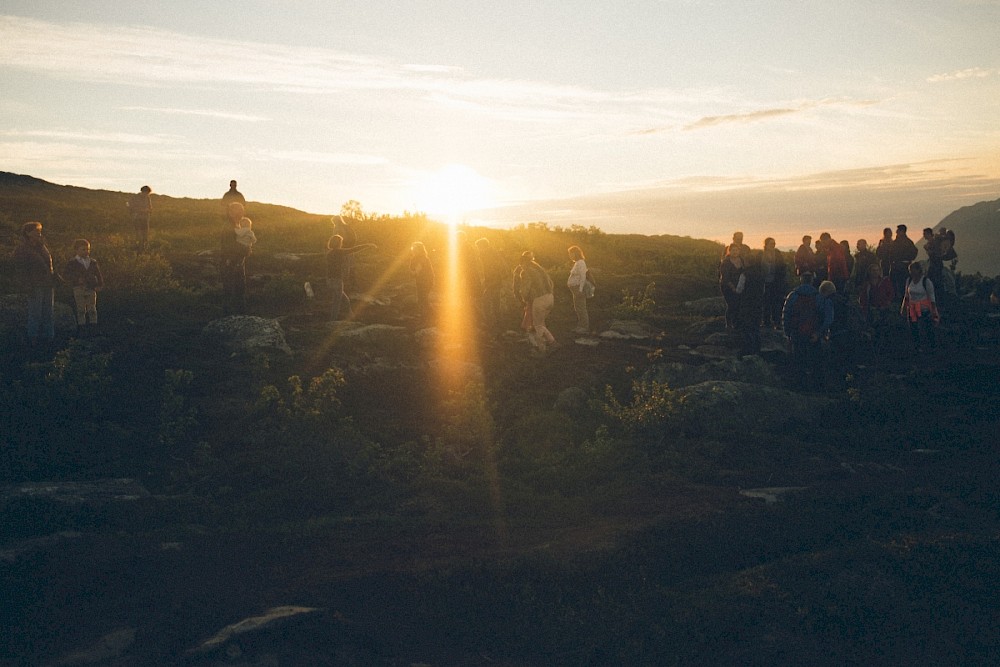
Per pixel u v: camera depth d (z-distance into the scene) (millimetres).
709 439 13461
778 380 16844
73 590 7277
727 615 7008
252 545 8820
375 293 23188
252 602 7078
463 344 18359
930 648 6621
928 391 16438
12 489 9914
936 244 23969
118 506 9672
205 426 13055
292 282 22578
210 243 30234
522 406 14938
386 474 11820
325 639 6586
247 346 16375
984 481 10852
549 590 7734
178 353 15992
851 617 6988
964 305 26703
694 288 28312
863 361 19484
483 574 7914
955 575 7707
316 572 8023
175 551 8445
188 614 6809
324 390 13664
